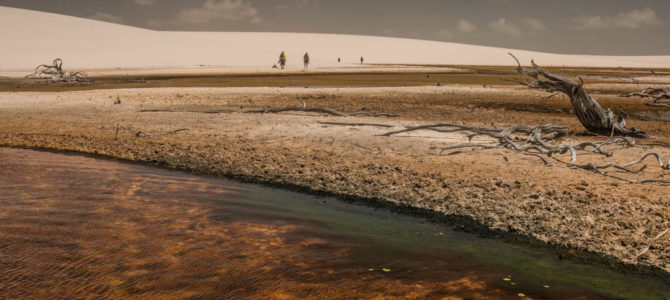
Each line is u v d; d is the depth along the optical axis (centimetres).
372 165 839
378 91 2327
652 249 493
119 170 796
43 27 6819
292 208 613
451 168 816
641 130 1203
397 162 862
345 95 2133
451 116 1509
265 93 2188
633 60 13150
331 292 388
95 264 425
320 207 622
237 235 507
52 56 5497
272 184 731
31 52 5603
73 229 506
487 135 1053
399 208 624
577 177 759
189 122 1316
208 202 625
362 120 1379
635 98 2189
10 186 665
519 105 1838
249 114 1483
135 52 6341
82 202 603
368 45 11588
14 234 486
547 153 883
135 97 1944
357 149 977
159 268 421
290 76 3944
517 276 428
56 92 2119
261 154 927
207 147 988
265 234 513
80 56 5691
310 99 1969
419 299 379
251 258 448
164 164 852
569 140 1107
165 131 1173
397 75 4362
